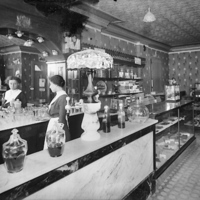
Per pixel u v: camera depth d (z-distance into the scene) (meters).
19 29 3.78
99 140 2.01
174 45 9.59
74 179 1.67
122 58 6.85
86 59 1.91
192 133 5.52
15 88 3.66
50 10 4.09
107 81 6.60
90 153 1.80
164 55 10.04
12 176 1.29
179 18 5.67
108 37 6.72
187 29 6.83
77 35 5.01
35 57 7.70
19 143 1.38
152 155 2.90
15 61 7.41
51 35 4.39
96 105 2.01
